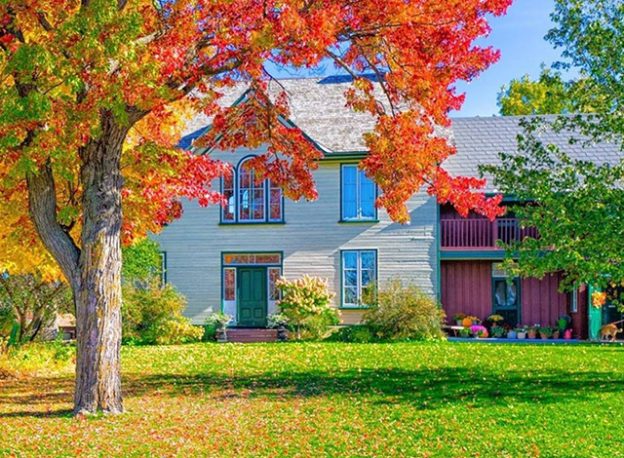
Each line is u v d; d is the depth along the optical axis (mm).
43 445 10656
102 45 10688
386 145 14312
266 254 31594
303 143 16578
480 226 31109
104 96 11109
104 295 12758
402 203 15047
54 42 10969
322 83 34844
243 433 11648
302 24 11586
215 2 11898
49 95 11711
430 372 18188
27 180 12930
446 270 32469
